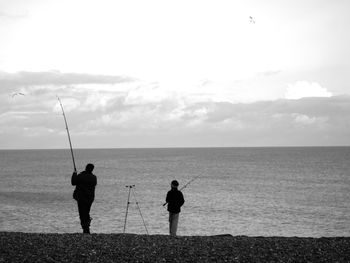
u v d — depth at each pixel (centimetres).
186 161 15775
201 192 5694
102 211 3947
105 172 9850
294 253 884
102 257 839
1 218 3491
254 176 8519
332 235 2945
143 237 1048
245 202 4675
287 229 3166
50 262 802
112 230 2994
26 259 818
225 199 4925
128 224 3231
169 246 938
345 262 820
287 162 14650
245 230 3106
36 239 990
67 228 3047
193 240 1017
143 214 3734
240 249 916
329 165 12638
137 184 6906
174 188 1346
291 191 5878
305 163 13912
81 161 16412
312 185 6762
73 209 4072
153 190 5991
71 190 6050
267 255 866
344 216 3778
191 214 3800
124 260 822
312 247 939
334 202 4753
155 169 10894
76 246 922
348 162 14488
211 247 934
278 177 8288
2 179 8012
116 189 6156
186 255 862
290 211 4041
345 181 7488
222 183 7062
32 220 3403
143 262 812
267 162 14688
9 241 964
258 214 3841
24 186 6675
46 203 4581
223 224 3328
